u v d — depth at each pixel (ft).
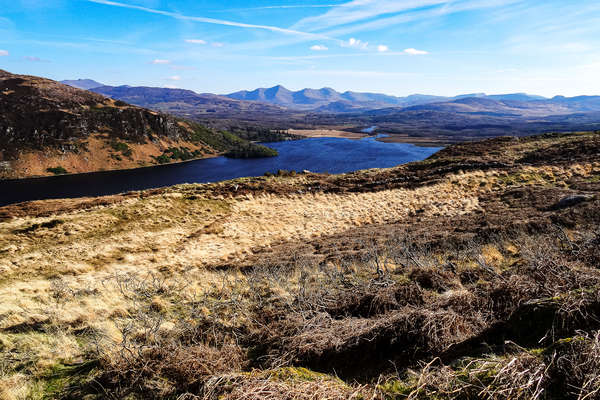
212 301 29.73
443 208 84.48
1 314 25.73
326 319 20.56
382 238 55.57
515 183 93.91
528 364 11.39
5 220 77.56
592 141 117.39
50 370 17.99
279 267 43.91
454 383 11.61
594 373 9.87
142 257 57.82
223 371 15.42
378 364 15.38
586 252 24.30
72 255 55.47
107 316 26.37
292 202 113.29
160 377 15.55
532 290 17.98
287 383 12.78
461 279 26.45
